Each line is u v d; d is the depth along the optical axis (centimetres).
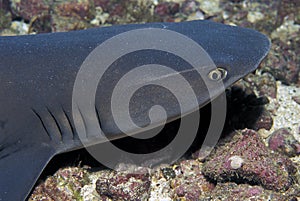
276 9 135
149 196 98
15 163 92
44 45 95
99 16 133
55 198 96
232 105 109
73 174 98
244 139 97
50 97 92
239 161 94
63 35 98
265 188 95
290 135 104
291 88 119
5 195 88
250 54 95
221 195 94
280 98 116
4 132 93
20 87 93
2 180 90
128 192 96
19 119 93
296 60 124
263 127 108
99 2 133
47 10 131
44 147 93
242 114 108
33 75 93
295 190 95
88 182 99
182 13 136
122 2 134
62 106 93
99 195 97
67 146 95
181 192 97
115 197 96
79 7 130
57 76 93
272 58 121
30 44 95
